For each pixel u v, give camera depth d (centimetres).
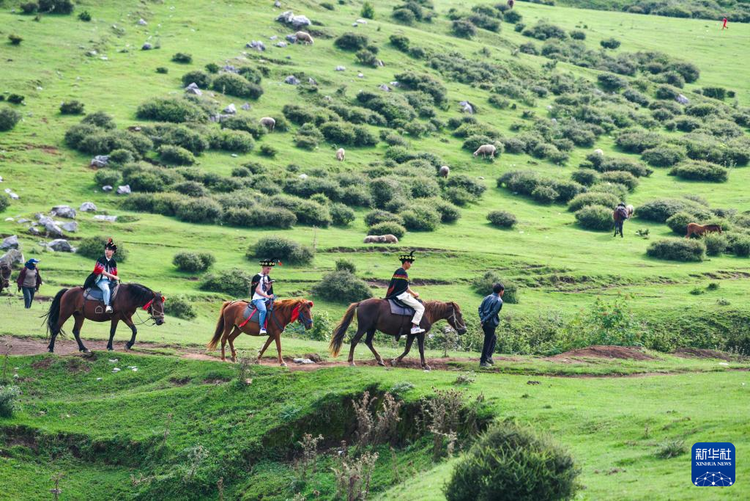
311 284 4541
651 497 1148
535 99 10231
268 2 11619
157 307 2373
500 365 2194
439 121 8888
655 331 3978
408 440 1753
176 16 10550
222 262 4791
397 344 3534
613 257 5556
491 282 4647
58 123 6944
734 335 3931
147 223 5353
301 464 1741
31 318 2867
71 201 5603
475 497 1143
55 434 1906
